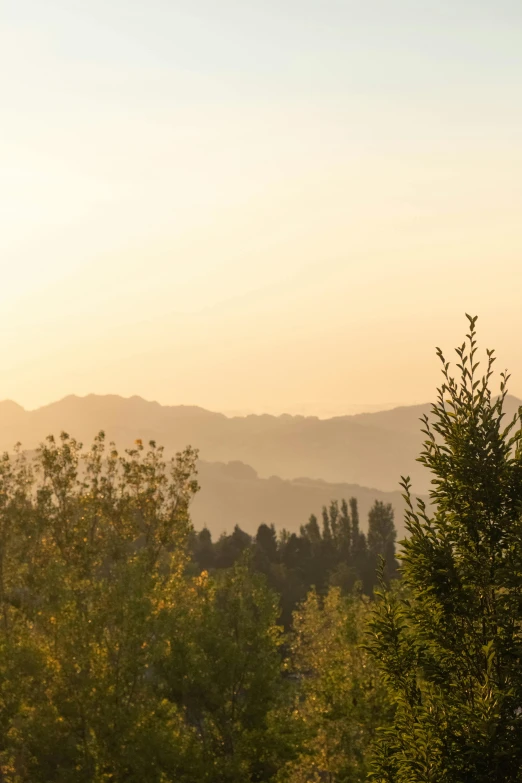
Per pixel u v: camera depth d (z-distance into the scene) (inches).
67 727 1124.5
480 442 585.0
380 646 612.1
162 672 1165.7
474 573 574.9
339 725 1270.9
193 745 1135.6
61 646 1150.3
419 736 551.2
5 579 1513.3
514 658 553.3
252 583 1283.2
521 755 515.8
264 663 1184.8
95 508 1565.0
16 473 1563.7
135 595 1157.1
